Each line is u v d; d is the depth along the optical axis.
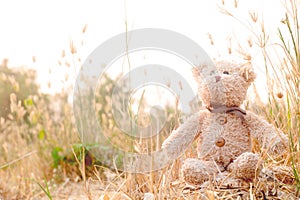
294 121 1.41
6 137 2.43
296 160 1.37
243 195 1.28
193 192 1.30
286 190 1.31
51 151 2.12
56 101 2.37
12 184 1.81
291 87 1.35
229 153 1.36
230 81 1.38
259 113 1.51
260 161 1.30
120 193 1.31
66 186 1.83
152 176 1.36
